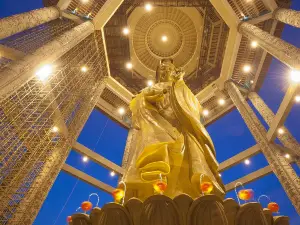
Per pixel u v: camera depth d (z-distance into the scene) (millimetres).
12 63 7516
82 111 12289
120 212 2443
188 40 18062
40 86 8945
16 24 8234
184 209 2398
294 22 10273
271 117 12625
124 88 16234
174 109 4547
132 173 3574
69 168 12836
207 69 18250
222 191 3486
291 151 11320
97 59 14344
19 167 7832
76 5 12430
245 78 15430
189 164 3797
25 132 7715
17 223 7234
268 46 10289
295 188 9531
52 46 8922
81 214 2602
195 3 15859
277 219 2686
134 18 17125
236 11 13094
